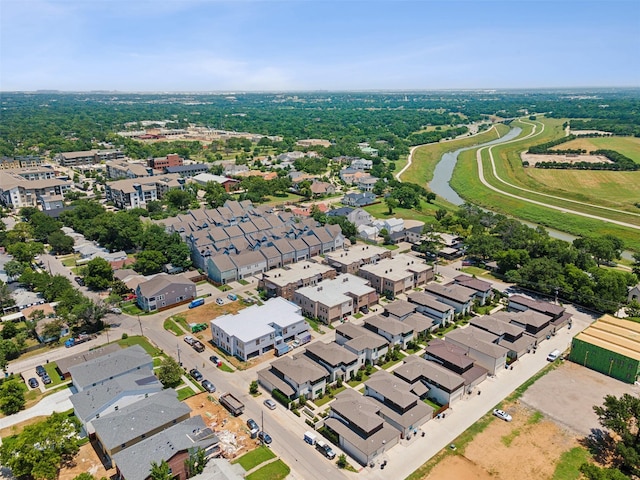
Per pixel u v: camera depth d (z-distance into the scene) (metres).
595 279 130.75
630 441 70.00
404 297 129.00
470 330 104.75
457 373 91.38
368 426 73.44
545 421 81.19
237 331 101.00
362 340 97.38
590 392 89.38
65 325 109.50
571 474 69.56
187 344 104.94
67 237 161.50
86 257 154.88
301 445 74.94
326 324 113.50
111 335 108.12
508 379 93.62
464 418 81.94
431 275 140.00
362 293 120.38
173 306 123.06
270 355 100.88
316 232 163.50
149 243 148.00
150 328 111.69
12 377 92.06
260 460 70.94
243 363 97.56
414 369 89.31
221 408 83.00
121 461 64.06
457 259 159.00
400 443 75.88
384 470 69.94
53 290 123.12
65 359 94.31
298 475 68.56
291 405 83.12
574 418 82.00
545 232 177.38
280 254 149.38
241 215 187.62
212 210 185.50
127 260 148.00
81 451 72.50
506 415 81.44
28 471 65.62
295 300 122.44
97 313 108.25
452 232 176.25
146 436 71.38
